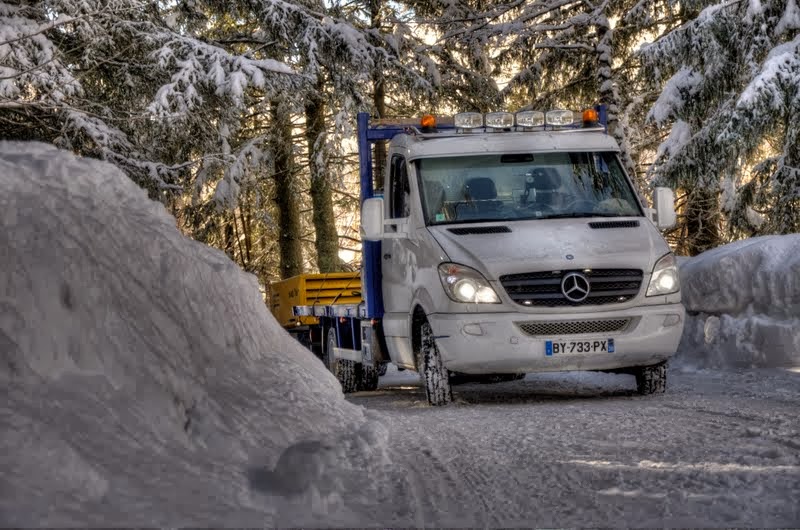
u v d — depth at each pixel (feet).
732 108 51.70
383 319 34.40
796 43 50.42
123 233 17.98
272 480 13.97
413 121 36.73
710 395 28.35
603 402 27.73
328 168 89.71
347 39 75.10
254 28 91.50
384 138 36.63
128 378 14.40
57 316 13.89
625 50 76.28
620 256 28.14
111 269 16.44
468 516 13.33
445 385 29.48
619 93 79.10
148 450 13.17
